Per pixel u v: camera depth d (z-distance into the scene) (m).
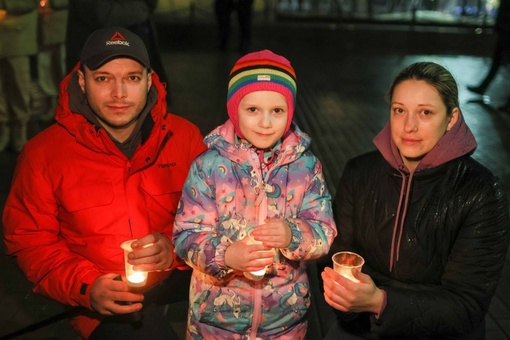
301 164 2.33
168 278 2.76
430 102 2.22
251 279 2.18
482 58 14.23
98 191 2.54
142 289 2.52
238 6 13.79
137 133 2.63
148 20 6.13
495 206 2.28
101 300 2.36
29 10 5.75
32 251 2.53
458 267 2.29
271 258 2.12
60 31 6.53
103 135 2.49
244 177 2.28
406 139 2.27
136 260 2.30
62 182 2.52
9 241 2.58
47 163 2.52
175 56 13.21
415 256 2.36
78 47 5.29
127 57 2.46
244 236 2.28
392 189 2.40
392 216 2.39
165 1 15.18
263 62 2.22
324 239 2.26
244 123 2.24
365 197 2.47
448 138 2.27
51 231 2.58
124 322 2.59
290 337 2.39
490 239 2.27
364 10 16.17
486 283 2.27
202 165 2.30
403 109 2.26
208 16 15.46
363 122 8.29
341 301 2.17
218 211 2.29
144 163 2.57
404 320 2.24
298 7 16.14
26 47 5.84
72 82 2.56
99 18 5.17
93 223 2.55
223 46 14.21
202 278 2.32
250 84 2.20
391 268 2.42
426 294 2.26
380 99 9.78
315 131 7.76
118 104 2.47
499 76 11.83
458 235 2.31
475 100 9.69
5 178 5.40
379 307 2.21
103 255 2.56
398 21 15.70
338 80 11.32
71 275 2.45
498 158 6.81
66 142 2.54
